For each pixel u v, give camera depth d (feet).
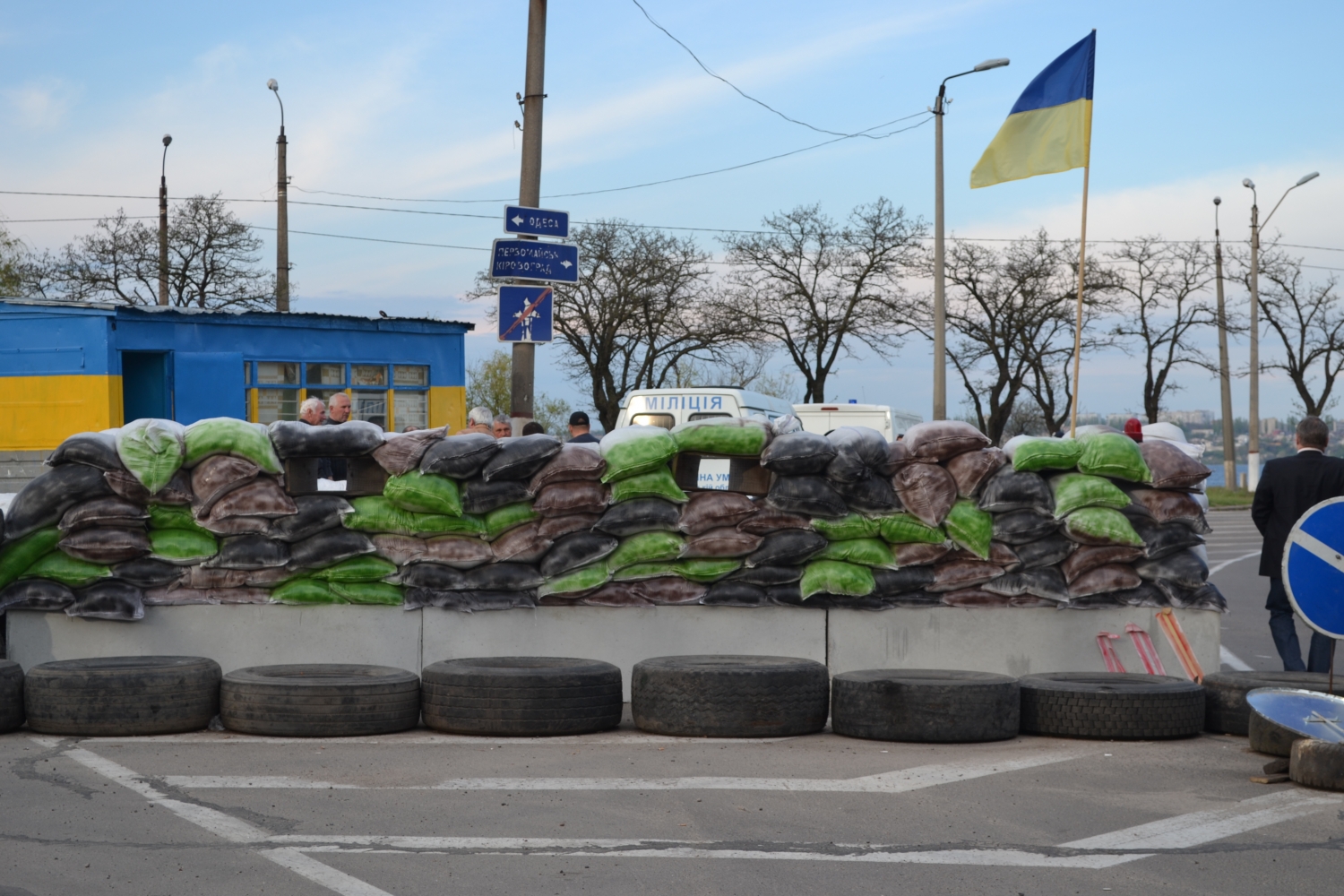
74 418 59.67
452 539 28.58
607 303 148.36
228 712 24.63
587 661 26.30
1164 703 24.79
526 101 47.50
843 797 19.83
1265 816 18.88
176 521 27.99
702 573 28.96
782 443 28.68
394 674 25.62
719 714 24.59
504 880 15.46
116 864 15.99
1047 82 36.52
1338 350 181.27
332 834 17.47
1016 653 29.45
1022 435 29.71
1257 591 57.00
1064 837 17.63
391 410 68.64
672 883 15.40
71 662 25.44
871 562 29.12
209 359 62.03
